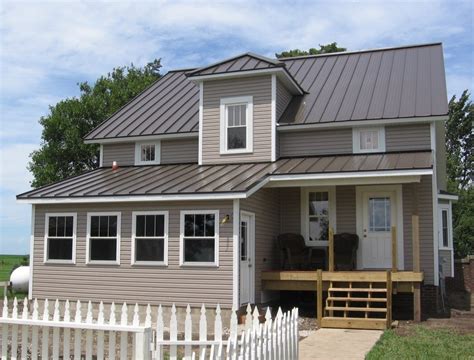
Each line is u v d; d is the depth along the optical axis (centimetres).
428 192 1716
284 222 1880
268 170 1697
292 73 2316
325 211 1844
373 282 1493
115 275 1639
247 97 1886
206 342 770
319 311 1412
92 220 1694
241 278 1527
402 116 1745
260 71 1844
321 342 1152
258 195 1681
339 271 1566
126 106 2395
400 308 1708
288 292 1844
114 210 1662
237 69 1867
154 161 2100
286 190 1892
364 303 1650
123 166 2134
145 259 1609
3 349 826
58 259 1727
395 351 1038
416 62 2142
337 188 1828
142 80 4016
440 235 2472
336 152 1845
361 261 1766
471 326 1377
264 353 664
